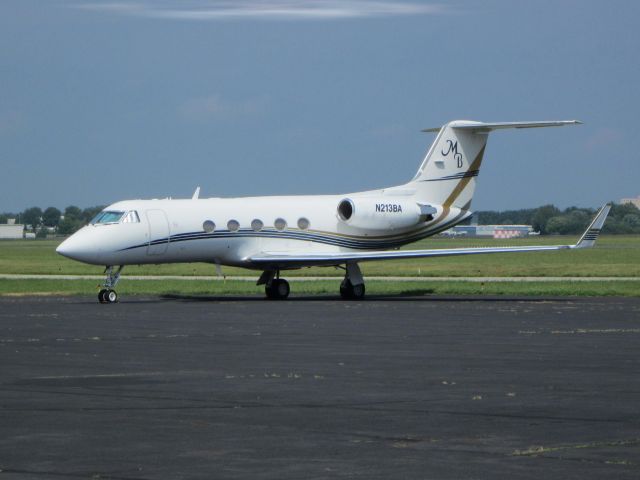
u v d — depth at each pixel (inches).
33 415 1638.8
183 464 1309.1
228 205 4758.9
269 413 1654.8
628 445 1413.6
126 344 2694.4
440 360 2343.8
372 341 2768.2
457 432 1502.2
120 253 4421.8
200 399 1790.1
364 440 1449.3
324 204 5014.8
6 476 1248.2
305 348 2600.9
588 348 2591.0
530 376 2075.5
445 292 5157.5
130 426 1550.2
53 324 3302.2
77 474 1258.6
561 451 1376.7
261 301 4559.5
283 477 1245.7
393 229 5103.3
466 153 5275.6
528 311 3868.1
